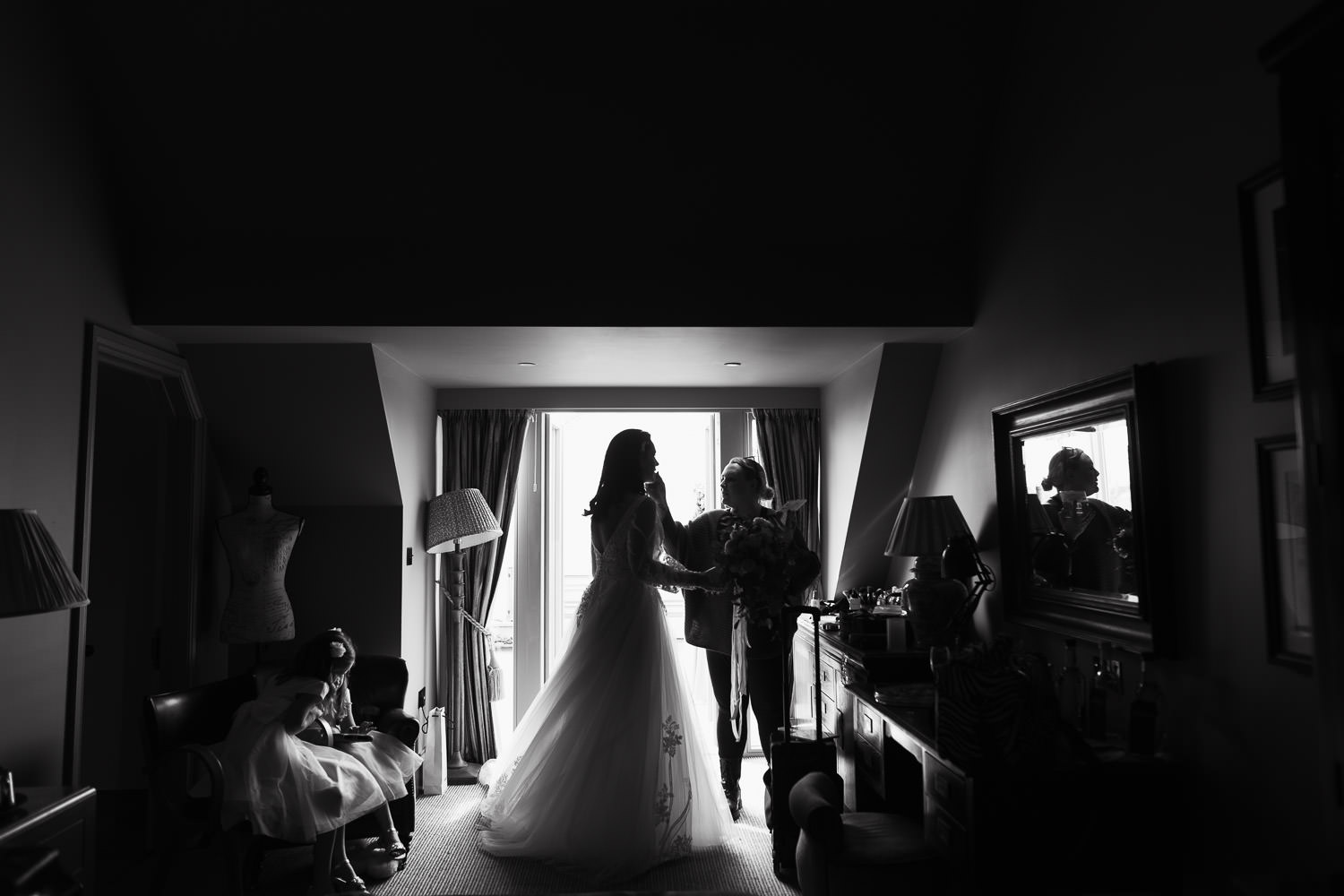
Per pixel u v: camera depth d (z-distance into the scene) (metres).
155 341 3.88
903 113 3.49
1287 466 2.00
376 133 3.43
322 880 3.26
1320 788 1.92
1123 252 2.69
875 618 4.07
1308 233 1.43
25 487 2.91
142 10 3.13
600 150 3.52
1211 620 2.29
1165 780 2.39
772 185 3.65
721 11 3.19
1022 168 3.35
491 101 3.37
